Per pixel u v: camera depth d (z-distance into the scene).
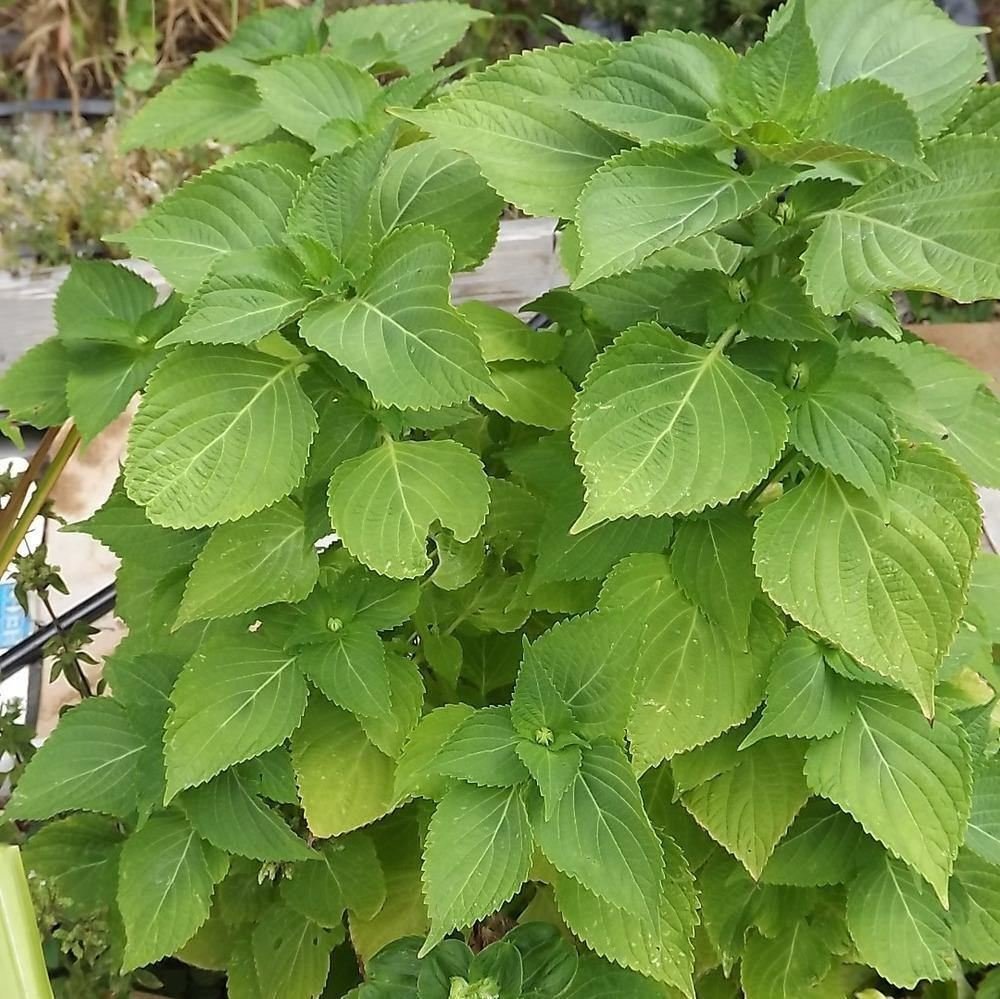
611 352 0.41
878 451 0.40
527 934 0.51
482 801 0.44
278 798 0.49
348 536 0.43
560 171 0.42
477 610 0.54
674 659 0.46
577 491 0.49
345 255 0.43
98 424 0.48
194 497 0.42
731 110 0.39
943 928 0.50
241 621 0.50
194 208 0.45
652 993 0.50
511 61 0.43
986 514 0.92
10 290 1.08
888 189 0.39
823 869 0.51
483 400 0.47
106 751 0.51
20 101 1.25
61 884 0.56
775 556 0.42
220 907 0.60
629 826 0.42
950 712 0.47
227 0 1.27
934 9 0.43
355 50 0.56
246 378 0.43
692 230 0.37
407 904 0.58
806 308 0.42
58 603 0.93
